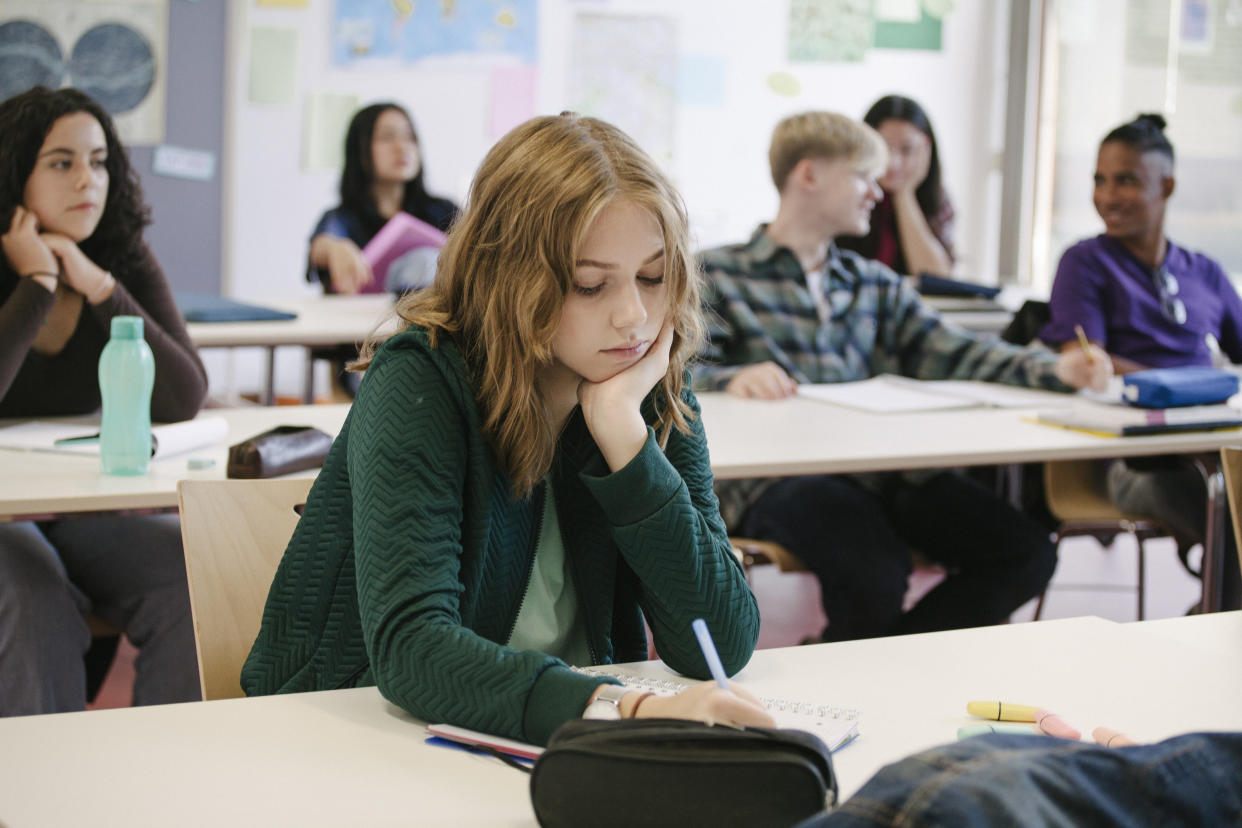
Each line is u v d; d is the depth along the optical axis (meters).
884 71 5.23
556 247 1.04
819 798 0.74
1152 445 2.17
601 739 0.77
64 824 0.78
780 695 1.04
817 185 2.66
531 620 1.19
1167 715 1.00
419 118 4.83
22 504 1.58
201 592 1.26
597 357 1.09
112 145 2.09
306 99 4.73
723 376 2.58
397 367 1.08
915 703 1.02
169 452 1.86
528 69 4.91
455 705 0.93
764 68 5.13
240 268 4.76
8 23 4.46
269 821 0.80
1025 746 0.62
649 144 5.06
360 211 4.65
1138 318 3.02
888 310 2.83
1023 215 5.25
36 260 2.00
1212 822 0.62
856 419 2.32
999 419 2.36
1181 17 4.48
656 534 1.09
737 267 2.74
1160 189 3.01
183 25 4.59
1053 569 2.40
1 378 1.95
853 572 2.26
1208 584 2.28
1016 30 5.21
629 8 4.98
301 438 1.83
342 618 1.13
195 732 0.94
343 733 0.95
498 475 1.12
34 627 1.72
